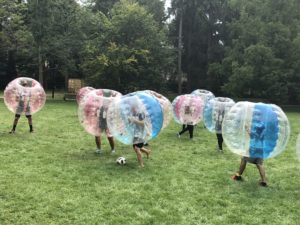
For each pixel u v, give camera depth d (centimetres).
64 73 3622
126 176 877
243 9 3247
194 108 1408
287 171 995
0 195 718
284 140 841
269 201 750
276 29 2989
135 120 932
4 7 3212
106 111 1042
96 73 3055
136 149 970
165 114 1303
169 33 3912
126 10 3169
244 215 673
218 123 1192
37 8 3103
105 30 3206
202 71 3878
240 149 838
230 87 3134
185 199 740
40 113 2022
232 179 888
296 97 3225
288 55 2981
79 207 676
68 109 2286
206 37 3831
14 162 963
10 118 1745
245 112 836
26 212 646
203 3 3694
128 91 3195
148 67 3180
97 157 1059
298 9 3089
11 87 1361
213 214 672
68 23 3269
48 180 821
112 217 639
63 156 1055
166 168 970
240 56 3198
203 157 1121
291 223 647
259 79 3002
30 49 3184
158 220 635
